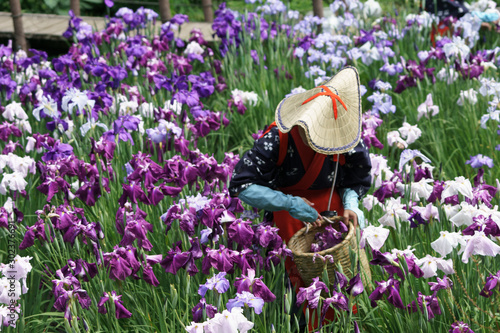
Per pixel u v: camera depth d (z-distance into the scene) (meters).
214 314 5.43
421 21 14.17
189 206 6.41
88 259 7.04
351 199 6.54
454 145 10.57
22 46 15.91
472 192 6.75
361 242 5.91
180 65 12.68
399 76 11.95
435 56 12.04
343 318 5.80
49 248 6.94
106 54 13.95
